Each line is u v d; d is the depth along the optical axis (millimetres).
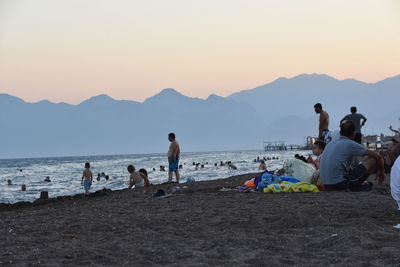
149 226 10227
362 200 12633
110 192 23203
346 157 14891
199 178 46688
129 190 23094
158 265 6879
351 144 14789
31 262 7082
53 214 13203
